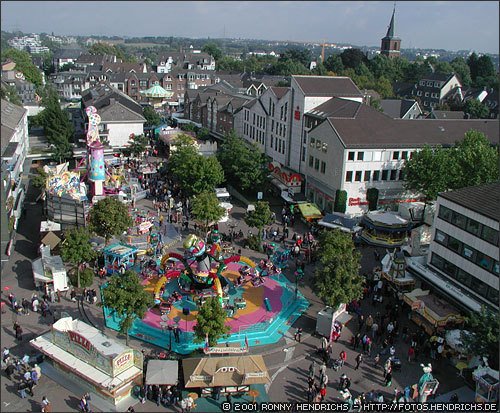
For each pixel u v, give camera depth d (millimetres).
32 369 36406
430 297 45469
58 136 99375
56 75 199125
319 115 78500
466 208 44938
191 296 48438
